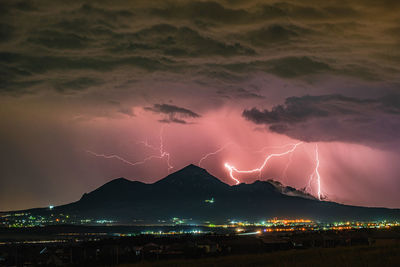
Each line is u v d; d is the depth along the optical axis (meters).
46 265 84.19
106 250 94.12
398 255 44.53
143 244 103.44
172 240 112.56
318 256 50.75
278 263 44.81
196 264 50.69
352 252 53.66
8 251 109.69
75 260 87.50
